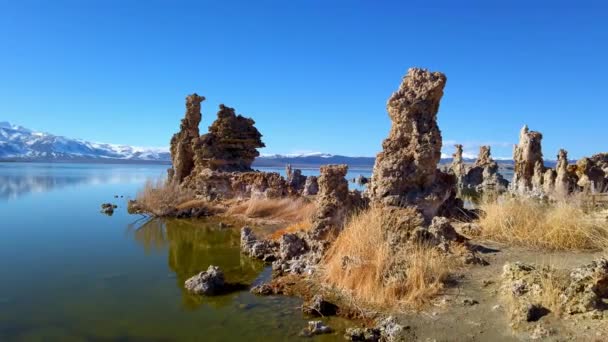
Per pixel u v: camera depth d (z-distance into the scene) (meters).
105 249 13.42
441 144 12.04
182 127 27.16
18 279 10.23
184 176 26.59
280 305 8.25
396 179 11.59
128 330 7.36
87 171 75.25
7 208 22.59
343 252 9.37
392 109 12.44
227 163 26.00
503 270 8.02
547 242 10.30
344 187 11.32
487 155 48.62
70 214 20.61
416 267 8.14
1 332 7.32
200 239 15.03
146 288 9.54
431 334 6.53
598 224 10.49
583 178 30.75
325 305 7.87
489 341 6.11
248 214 19.31
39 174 59.38
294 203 19.95
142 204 21.61
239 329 7.29
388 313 7.39
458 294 7.64
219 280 9.33
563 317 6.20
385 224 10.03
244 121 27.38
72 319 7.85
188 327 7.43
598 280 6.40
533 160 33.78
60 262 11.80
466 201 21.52
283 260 10.80
